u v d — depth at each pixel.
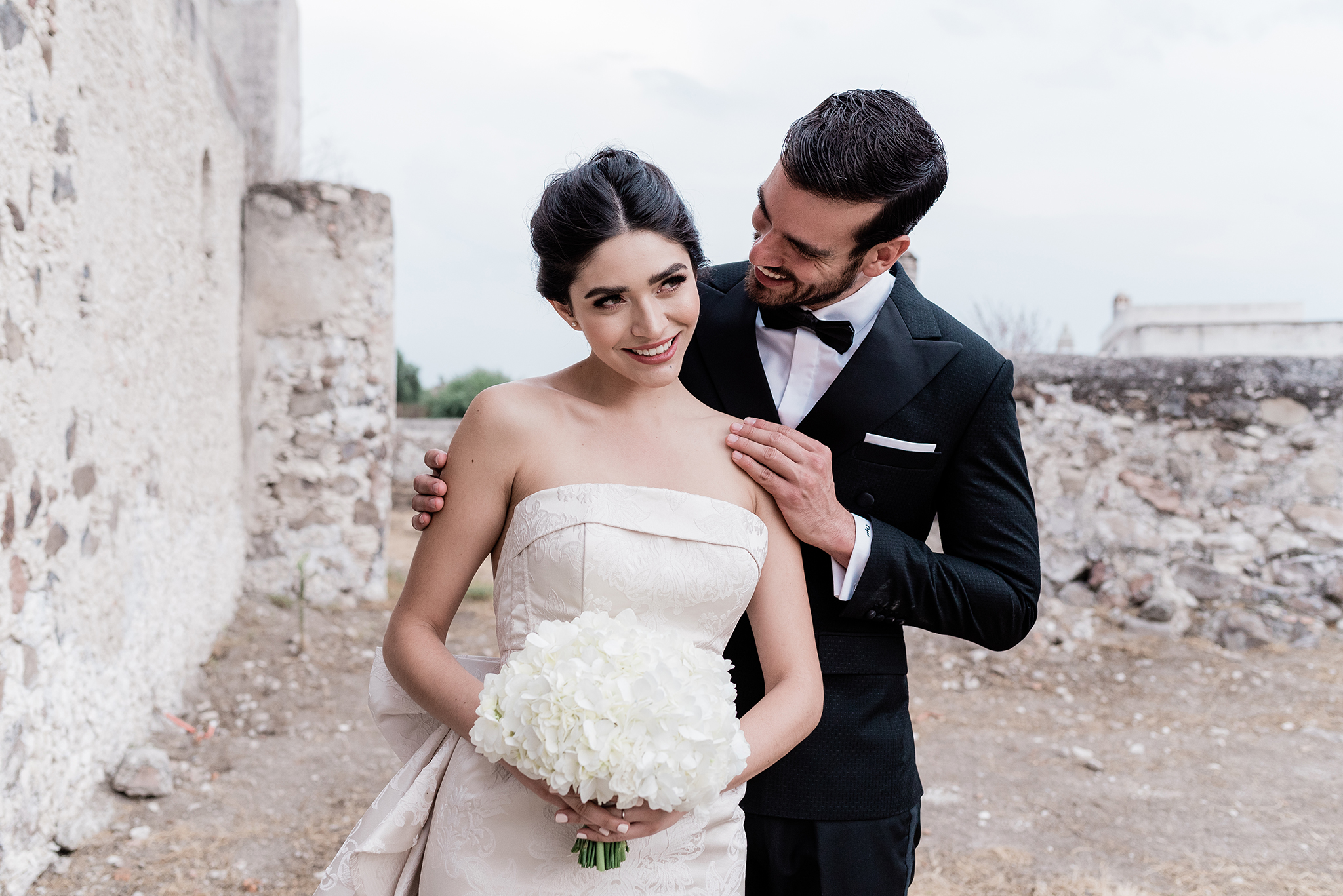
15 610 2.85
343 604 6.65
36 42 2.96
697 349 1.88
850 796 1.72
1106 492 6.23
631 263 1.40
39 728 3.01
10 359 2.80
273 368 6.64
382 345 6.85
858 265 1.63
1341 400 6.04
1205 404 6.17
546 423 1.56
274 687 4.99
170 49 4.71
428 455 1.59
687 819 1.50
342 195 6.73
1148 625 5.93
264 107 7.98
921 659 5.65
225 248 6.02
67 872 3.02
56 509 3.16
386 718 1.67
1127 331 18.20
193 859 3.18
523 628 1.50
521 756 1.26
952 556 1.82
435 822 1.54
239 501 6.48
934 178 1.57
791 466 1.59
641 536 1.47
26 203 2.89
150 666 4.22
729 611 1.53
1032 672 5.46
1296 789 4.04
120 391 3.88
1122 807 3.87
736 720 1.30
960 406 1.79
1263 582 6.07
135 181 4.09
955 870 3.30
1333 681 5.29
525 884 1.45
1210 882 3.26
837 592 1.68
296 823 3.53
